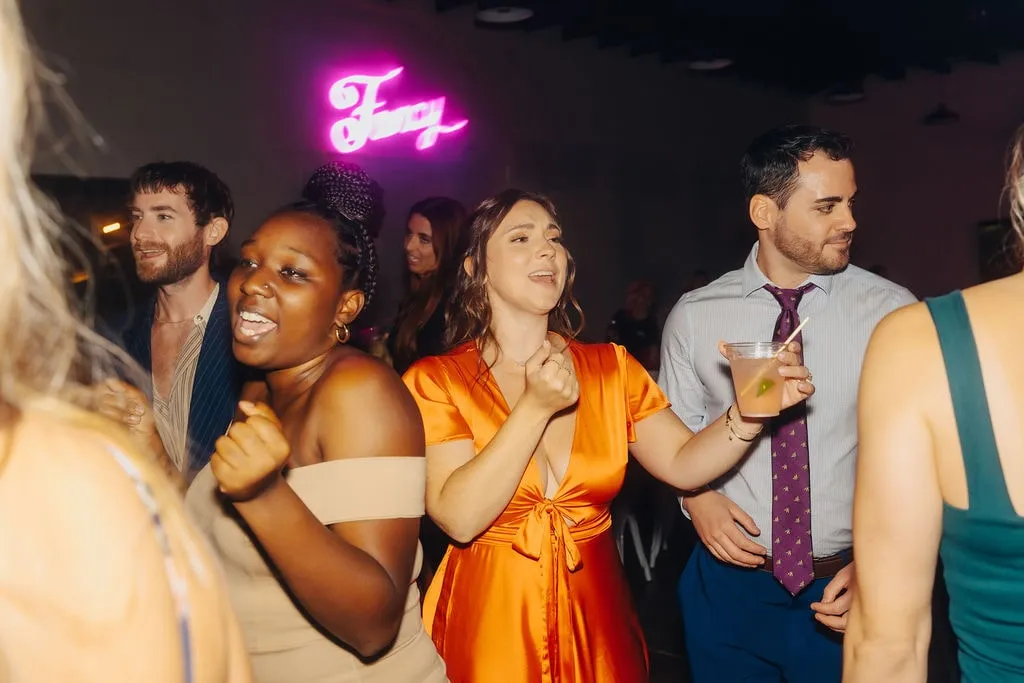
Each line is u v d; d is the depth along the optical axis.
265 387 1.57
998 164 10.28
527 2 6.97
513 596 1.75
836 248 2.17
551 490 1.82
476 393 1.83
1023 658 0.99
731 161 11.04
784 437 2.19
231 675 0.67
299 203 1.49
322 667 1.34
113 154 6.10
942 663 2.72
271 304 1.38
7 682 0.54
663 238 10.20
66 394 0.66
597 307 9.50
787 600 2.21
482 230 1.91
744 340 2.33
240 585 1.35
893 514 1.05
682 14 8.06
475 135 8.44
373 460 1.29
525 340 1.91
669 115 10.27
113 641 0.57
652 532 5.60
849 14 8.53
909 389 1.04
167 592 0.61
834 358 2.22
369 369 1.37
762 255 2.32
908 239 11.03
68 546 0.56
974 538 1.01
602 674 1.77
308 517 1.11
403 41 7.90
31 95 0.57
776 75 10.45
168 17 6.45
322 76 7.32
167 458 1.45
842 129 11.57
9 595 0.54
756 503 2.24
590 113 9.44
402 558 1.30
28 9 5.77
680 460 1.93
